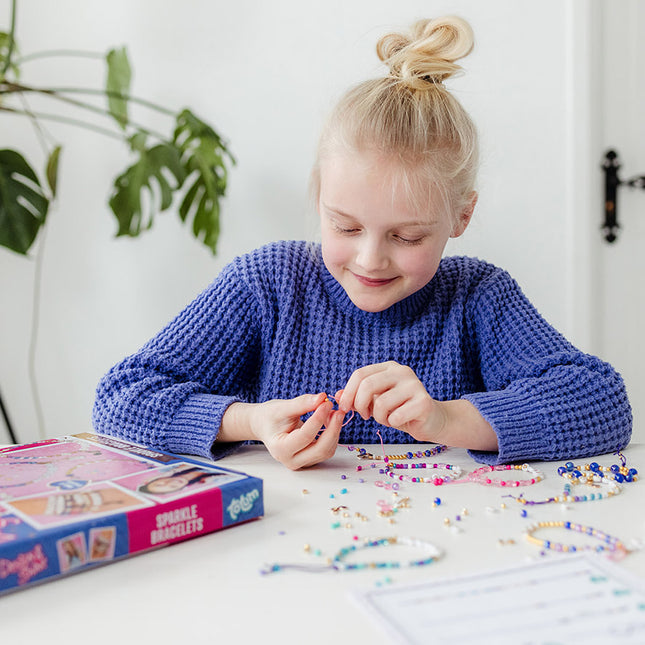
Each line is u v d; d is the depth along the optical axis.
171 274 1.73
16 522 0.46
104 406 0.89
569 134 1.55
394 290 0.86
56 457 0.64
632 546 0.50
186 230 1.71
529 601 0.41
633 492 0.64
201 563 0.48
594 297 1.64
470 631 0.38
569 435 0.78
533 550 0.50
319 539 0.52
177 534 0.51
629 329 1.70
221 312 1.00
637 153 1.66
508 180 1.57
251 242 1.68
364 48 1.58
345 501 0.62
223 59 1.65
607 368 0.88
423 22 0.92
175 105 1.68
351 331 1.00
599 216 1.65
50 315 1.79
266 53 1.62
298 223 1.65
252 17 1.62
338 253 0.83
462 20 0.87
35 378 1.81
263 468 0.74
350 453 0.81
